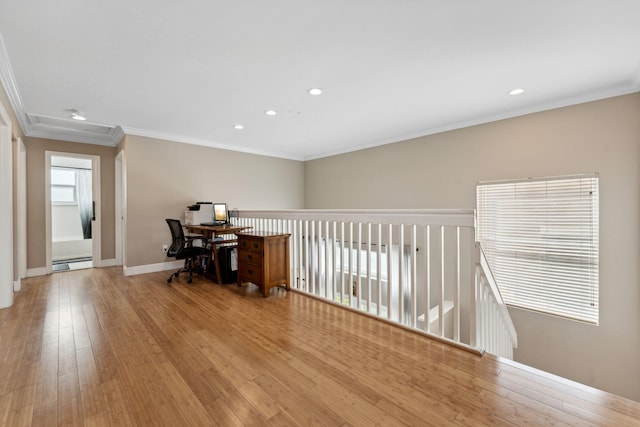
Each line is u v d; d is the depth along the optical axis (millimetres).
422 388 1511
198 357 1854
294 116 3695
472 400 1406
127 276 4152
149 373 1679
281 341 2064
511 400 1402
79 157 4680
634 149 2742
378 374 1644
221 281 3686
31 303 2977
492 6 1687
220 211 4344
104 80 2623
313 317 2516
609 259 2881
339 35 1982
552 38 2010
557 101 3135
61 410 1370
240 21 1820
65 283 3775
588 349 3012
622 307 2818
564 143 3137
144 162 4348
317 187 6379
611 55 2223
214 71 2488
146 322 2443
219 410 1363
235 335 2170
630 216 2770
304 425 1262
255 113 3578
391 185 4934
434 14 1762
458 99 3133
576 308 3098
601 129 2910
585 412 1308
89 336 2182
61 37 1958
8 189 2920
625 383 2811
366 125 4098
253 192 5734
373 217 2471
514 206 3510
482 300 2037
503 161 3604
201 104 3264
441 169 4242
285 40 2039
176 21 1813
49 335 2207
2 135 2865
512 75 2570
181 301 2994
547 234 3271
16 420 1303
